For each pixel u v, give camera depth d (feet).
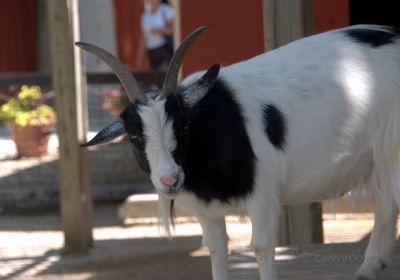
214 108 17.60
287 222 26.48
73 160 32.35
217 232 19.31
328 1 35.27
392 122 18.80
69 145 32.22
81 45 17.67
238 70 18.51
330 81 18.51
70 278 29.55
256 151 17.65
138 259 31.53
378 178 19.16
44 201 42.45
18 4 69.87
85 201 32.99
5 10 69.46
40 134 49.06
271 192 17.94
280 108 18.06
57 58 31.65
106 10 72.18
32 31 70.44
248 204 17.90
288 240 26.48
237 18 34.96
